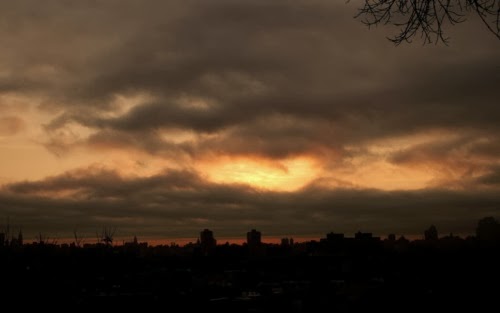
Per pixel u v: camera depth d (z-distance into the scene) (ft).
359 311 94.27
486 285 92.53
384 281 106.73
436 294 94.32
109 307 89.56
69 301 86.99
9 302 79.61
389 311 91.81
